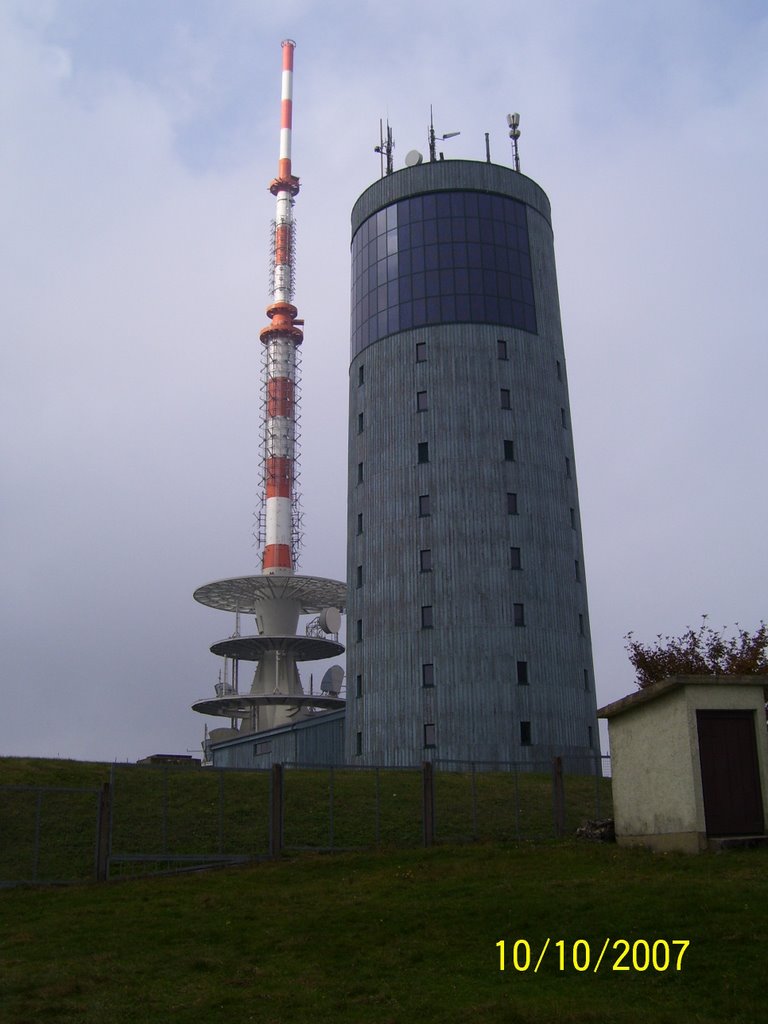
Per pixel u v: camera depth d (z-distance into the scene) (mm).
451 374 72062
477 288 74062
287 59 146750
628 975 18578
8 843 38219
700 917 21016
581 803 45656
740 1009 16328
